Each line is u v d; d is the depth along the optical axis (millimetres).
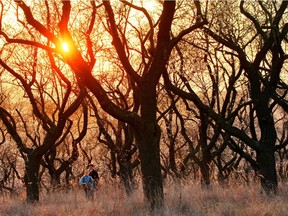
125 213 11906
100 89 11664
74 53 11266
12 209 14156
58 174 26969
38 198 18797
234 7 19547
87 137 37344
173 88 16656
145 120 12305
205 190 15297
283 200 12742
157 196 12047
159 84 25969
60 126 18844
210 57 20234
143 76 12430
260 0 17453
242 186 16328
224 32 18484
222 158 36812
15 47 23188
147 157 12312
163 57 12289
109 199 14188
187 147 36438
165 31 12211
